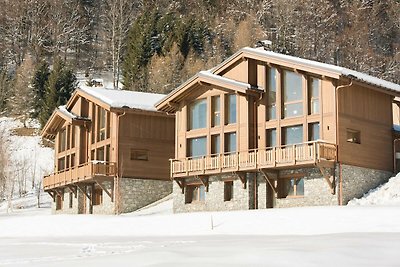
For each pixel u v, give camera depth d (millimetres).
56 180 46156
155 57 76250
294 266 10719
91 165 39438
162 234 24141
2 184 59344
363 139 32188
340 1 86000
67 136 47281
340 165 30375
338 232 19766
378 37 84812
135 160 40844
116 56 87250
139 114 41062
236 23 87750
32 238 25281
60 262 12828
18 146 69438
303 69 31422
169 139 42438
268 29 82625
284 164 30859
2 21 96750
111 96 42188
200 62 75312
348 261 11078
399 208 23891
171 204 38969
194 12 92812
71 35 98062
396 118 41750
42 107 74438
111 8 97625
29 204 56281
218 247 14219
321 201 30516
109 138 41469
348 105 31500
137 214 37969
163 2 95562
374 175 32500
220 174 34625
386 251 12195
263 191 32875
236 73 35219
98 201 43031
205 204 35344
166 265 11156
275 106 33531
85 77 89500
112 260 12461
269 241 16000
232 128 34594
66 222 32625
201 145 36438
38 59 92500
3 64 93125
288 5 82188
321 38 79875
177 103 38000
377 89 32500
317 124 31531
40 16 98312
